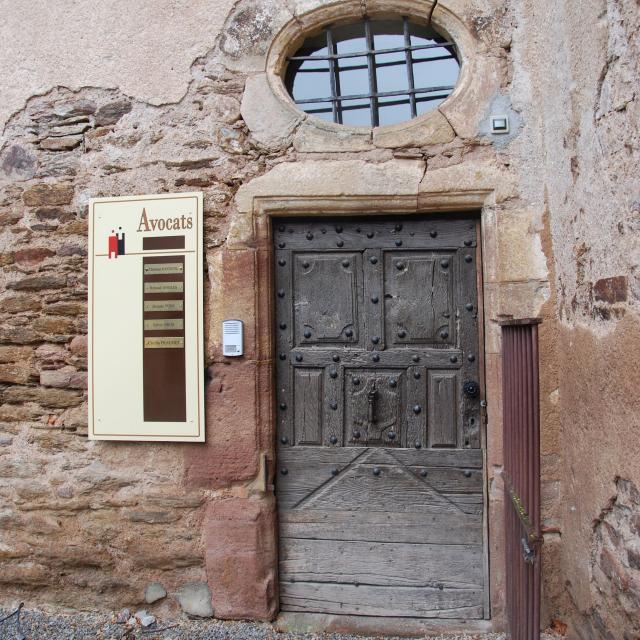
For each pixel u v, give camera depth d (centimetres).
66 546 292
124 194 292
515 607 218
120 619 286
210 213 286
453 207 278
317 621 285
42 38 297
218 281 284
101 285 289
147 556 288
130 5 293
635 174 181
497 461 272
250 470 282
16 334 295
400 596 287
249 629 279
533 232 271
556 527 269
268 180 282
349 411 291
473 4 278
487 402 277
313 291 293
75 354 294
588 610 231
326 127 281
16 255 295
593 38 211
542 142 272
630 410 186
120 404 286
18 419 295
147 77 292
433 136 276
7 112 297
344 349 291
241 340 281
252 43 286
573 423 246
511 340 215
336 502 291
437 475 286
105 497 291
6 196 296
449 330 286
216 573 284
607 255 204
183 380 283
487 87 275
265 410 284
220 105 287
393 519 288
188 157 288
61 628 280
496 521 272
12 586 296
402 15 285
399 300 289
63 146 295
